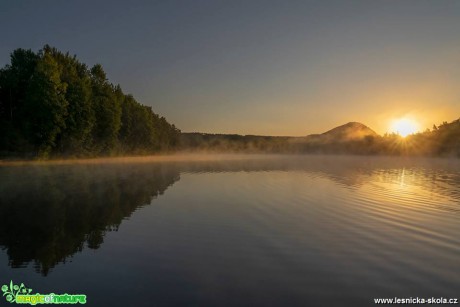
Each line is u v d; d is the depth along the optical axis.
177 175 51.12
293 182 41.84
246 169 66.62
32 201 25.66
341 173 56.53
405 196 29.73
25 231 17.38
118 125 94.75
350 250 14.58
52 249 14.58
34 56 78.12
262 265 12.80
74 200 26.38
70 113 72.81
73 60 87.31
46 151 69.19
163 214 21.78
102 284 11.09
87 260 13.26
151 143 135.25
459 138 132.88
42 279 11.47
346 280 11.49
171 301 9.95
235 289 10.75
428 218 20.75
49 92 66.31
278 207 24.61
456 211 23.00
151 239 16.09
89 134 82.19
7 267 12.51
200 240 16.03
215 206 24.92
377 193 31.75
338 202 26.69
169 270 12.29
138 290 10.65
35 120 66.75
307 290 10.75
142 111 124.81
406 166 77.94
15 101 72.31
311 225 19.02
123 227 18.38
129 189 33.53
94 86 91.00
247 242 15.64
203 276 11.77
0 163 63.44
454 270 12.42
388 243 15.66
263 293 10.50
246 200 27.70
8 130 65.69
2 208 23.02
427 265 12.88
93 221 19.64
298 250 14.61
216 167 72.69
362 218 20.86
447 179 45.44
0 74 72.88
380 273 12.16
